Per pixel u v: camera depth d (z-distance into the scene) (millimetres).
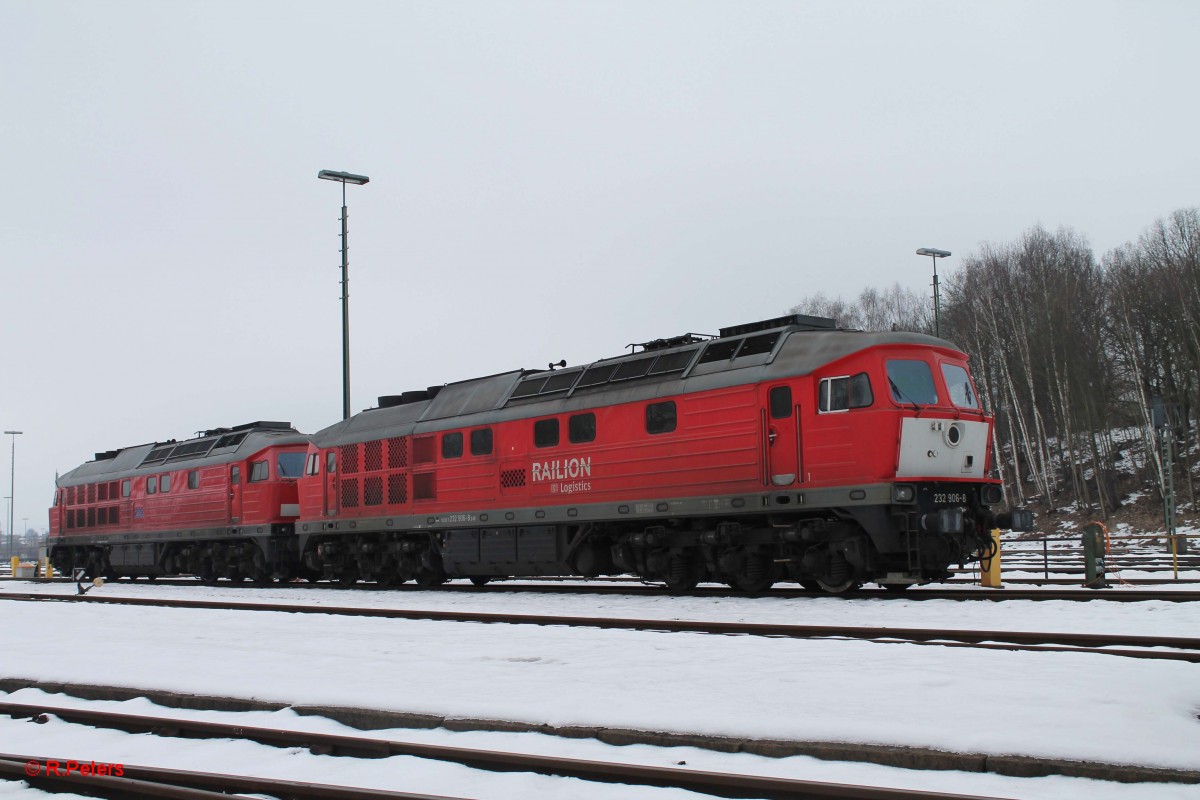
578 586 23266
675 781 6617
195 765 7832
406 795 6348
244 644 13586
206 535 31547
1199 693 8172
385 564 26547
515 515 22344
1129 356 53594
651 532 20047
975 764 6645
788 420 17719
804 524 17781
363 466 26562
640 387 20188
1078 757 6512
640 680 9656
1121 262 58844
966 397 18078
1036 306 55781
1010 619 13930
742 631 13281
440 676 10375
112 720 9289
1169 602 14844
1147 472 50969
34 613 19953
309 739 8070
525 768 7125
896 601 16203
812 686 8938
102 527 37562
